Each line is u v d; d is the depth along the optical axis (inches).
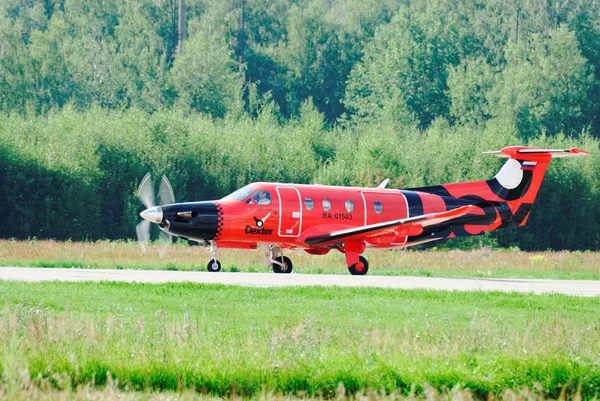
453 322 2861.7
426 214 5054.1
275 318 2849.4
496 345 2311.8
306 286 3762.3
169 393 1946.4
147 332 2331.4
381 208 5017.2
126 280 3919.8
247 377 1991.9
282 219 4790.8
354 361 2085.4
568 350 2261.3
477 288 4111.7
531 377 2043.6
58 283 3565.5
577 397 1911.9
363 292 3622.0
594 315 3216.0
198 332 2378.2
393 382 1994.3
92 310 2883.9
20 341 2121.1
